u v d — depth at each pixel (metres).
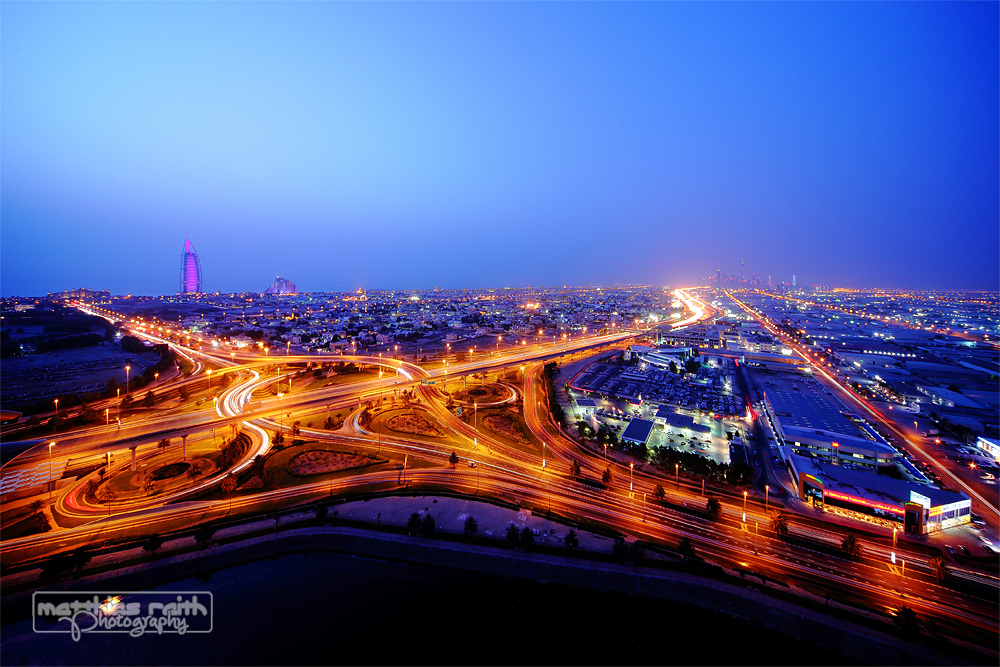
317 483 99.81
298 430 128.12
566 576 73.19
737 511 90.69
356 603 68.62
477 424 137.62
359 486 98.81
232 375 193.25
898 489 90.19
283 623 64.75
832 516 88.69
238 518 85.44
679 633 63.75
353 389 172.50
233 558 76.06
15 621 62.91
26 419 134.25
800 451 114.38
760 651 60.78
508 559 76.44
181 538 79.19
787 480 103.12
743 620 65.06
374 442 122.31
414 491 96.69
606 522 86.50
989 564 74.00
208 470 103.75
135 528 81.62
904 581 70.31
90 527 81.56
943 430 131.50
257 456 111.00
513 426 136.12
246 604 67.75
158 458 109.62
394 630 64.00
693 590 69.69
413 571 75.12
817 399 152.25
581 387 170.12
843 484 92.25
